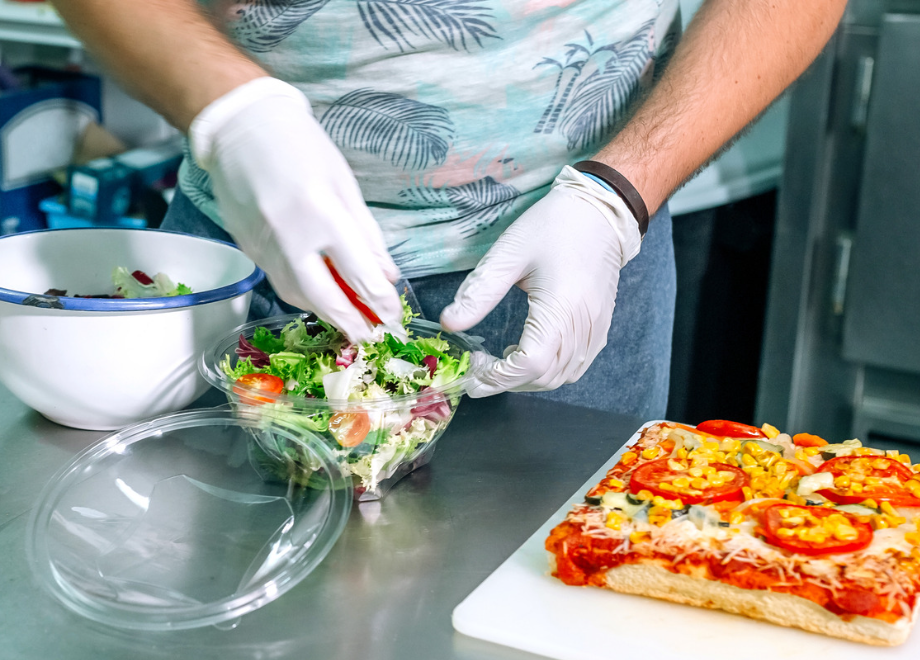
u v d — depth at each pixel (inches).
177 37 34.0
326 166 33.2
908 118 51.1
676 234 60.1
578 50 39.8
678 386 65.7
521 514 34.7
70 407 37.0
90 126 82.2
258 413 33.8
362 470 34.0
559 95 40.4
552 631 30.1
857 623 29.9
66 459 36.7
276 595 30.5
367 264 32.8
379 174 40.9
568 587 31.6
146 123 86.7
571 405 41.4
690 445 35.7
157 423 35.8
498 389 36.6
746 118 40.4
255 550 31.8
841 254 55.2
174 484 34.0
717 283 62.7
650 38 41.8
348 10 37.7
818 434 60.2
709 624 30.7
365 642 29.8
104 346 35.7
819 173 54.0
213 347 36.5
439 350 35.9
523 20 38.6
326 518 32.6
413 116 39.6
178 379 37.2
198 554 31.6
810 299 57.3
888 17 50.1
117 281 39.6
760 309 65.4
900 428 56.5
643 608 31.1
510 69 39.3
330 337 36.1
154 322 35.9
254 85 33.4
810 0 40.8
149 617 29.6
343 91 39.1
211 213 43.3
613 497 33.3
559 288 36.5
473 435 39.0
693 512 32.2
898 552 30.9
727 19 40.9
